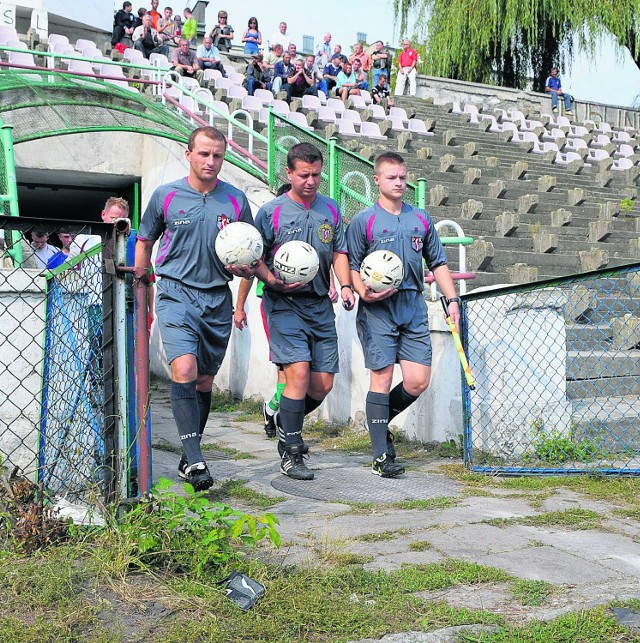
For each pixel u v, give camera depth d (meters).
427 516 4.20
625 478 5.05
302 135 8.54
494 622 2.72
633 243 11.28
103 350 3.39
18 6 20.08
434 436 6.26
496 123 18.92
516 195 12.44
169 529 3.15
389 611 2.81
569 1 23.19
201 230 4.64
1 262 5.17
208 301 4.68
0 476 3.55
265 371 8.47
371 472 5.38
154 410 8.48
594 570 3.32
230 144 9.75
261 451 6.15
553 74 23.53
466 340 5.61
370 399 5.30
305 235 5.11
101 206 15.24
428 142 15.02
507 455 5.79
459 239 6.75
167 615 2.70
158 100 13.77
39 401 4.52
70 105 10.27
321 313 5.24
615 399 7.01
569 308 7.96
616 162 17.61
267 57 19.86
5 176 6.18
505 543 3.71
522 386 5.88
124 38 18.81
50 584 2.80
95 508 3.41
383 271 5.03
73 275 3.97
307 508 4.38
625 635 2.66
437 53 24.16
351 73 20.12
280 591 2.89
